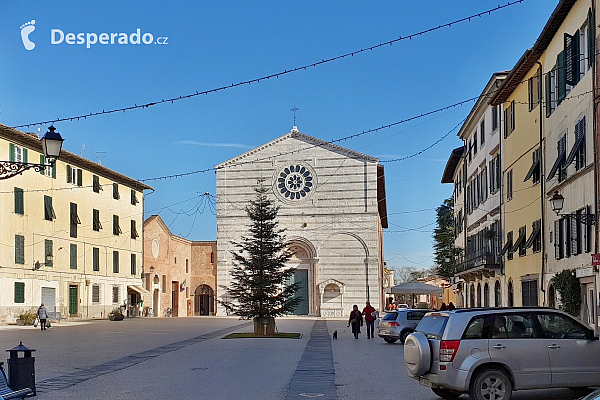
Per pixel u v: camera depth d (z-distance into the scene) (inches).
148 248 2829.7
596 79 967.6
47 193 2016.5
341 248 2748.5
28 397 594.2
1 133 1795.0
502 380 524.7
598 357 539.5
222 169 2849.4
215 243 3287.4
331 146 2795.3
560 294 1106.7
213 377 726.5
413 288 1943.9
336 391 623.2
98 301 2330.2
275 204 2800.2
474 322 535.2
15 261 1838.1
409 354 553.3
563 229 1135.0
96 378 730.8
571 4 1077.1
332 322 2233.0
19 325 1788.9
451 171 2524.6
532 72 1326.3
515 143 1456.7
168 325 1916.8
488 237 1660.9
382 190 3078.2
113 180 2488.9
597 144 965.2
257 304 1477.6
